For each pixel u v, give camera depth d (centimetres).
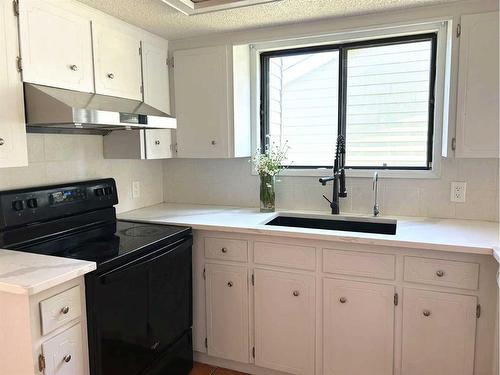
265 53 271
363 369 196
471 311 173
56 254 168
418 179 234
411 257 180
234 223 220
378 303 189
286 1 196
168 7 203
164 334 200
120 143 242
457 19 199
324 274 197
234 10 208
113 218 235
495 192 218
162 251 193
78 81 194
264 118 277
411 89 238
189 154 266
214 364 235
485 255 168
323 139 263
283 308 208
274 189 260
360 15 220
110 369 161
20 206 181
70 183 214
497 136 194
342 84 252
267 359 216
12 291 126
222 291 222
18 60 163
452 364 179
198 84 258
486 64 192
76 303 146
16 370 134
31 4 168
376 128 248
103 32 210
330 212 253
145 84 244
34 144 200
